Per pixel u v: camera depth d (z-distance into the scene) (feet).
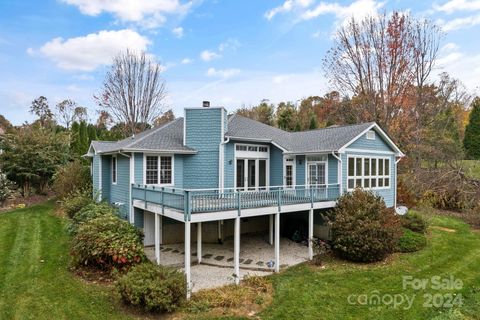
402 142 89.51
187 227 29.78
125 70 101.19
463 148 91.20
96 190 56.34
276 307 26.55
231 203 32.94
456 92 103.24
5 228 45.93
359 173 50.19
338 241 38.52
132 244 33.19
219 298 27.45
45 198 71.87
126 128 104.47
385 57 87.81
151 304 23.73
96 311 24.31
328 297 28.43
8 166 67.15
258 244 47.19
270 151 55.72
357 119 95.40
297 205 39.17
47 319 22.94
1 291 26.84
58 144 75.20
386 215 39.78
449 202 65.51
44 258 34.47
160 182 46.75
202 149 49.57
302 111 163.84
